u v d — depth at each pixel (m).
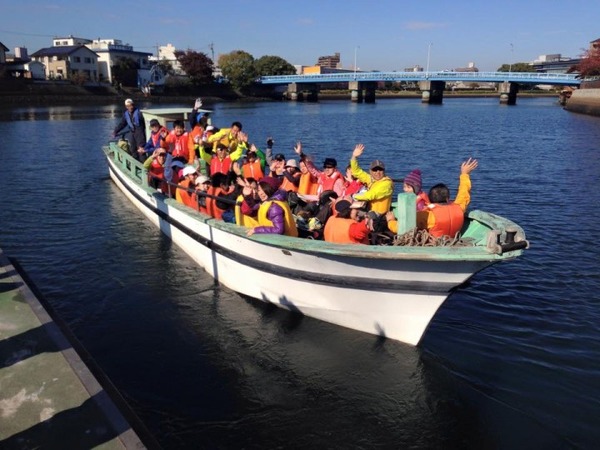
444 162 23.00
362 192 7.26
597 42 76.06
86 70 79.25
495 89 151.38
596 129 39.09
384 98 127.00
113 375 5.95
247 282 7.64
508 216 12.95
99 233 11.15
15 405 3.92
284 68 107.25
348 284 6.21
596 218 12.69
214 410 5.37
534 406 5.42
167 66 90.00
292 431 5.08
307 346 6.52
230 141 10.90
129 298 7.93
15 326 5.10
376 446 4.91
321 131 37.91
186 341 6.70
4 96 60.31
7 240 10.67
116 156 15.11
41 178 17.58
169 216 9.88
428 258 5.29
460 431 5.09
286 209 6.65
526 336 6.86
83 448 3.49
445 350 6.46
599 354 6.41
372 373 5.98
